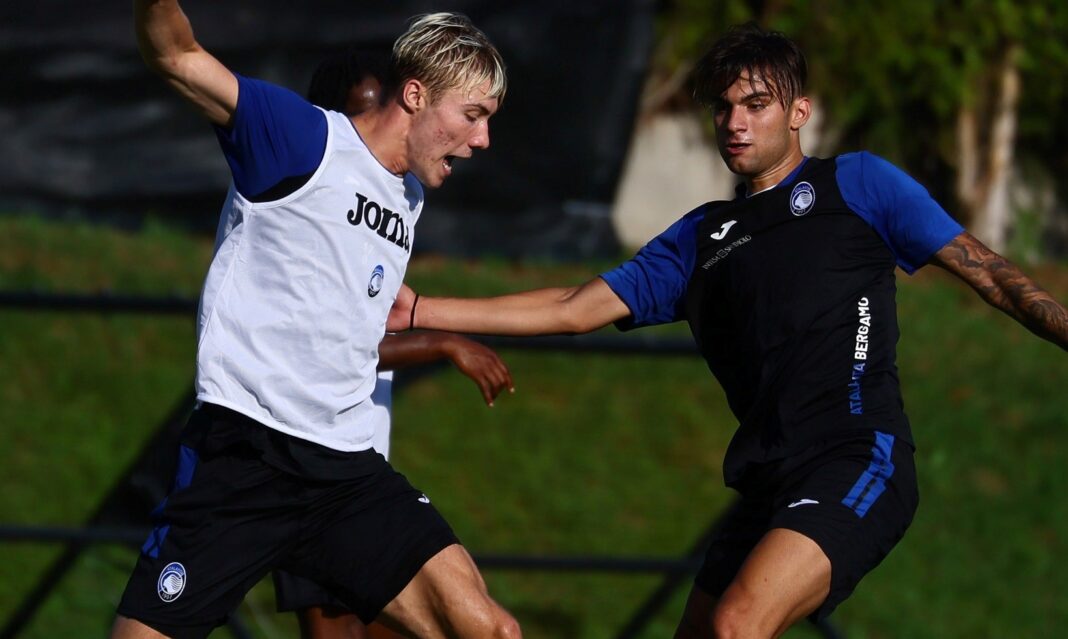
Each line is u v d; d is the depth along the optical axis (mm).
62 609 25359
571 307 15953
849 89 39688
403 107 14234
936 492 30812
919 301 37594
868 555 13945
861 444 14359
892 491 14227
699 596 15516
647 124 39156
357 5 33656
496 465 29312
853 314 14680
